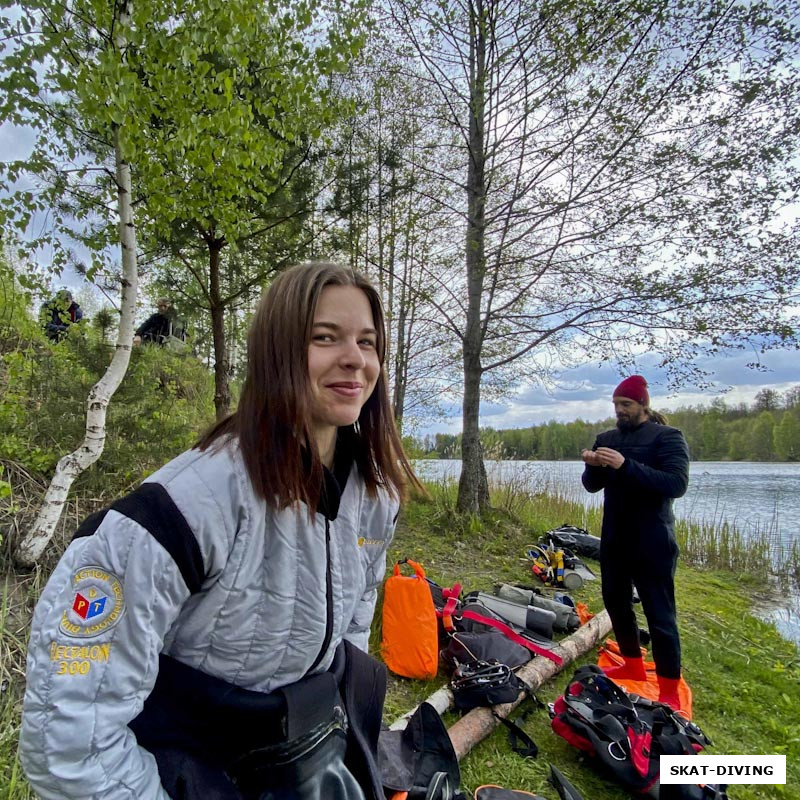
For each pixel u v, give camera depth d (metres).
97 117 2.95
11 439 3.49
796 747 2.69
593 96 4.88
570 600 4.00
